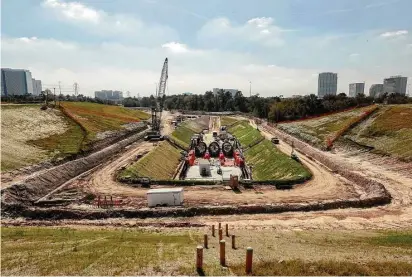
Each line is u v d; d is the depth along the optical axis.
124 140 95.62
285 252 23.41
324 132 98.44
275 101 198.88
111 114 134.38
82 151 71.56
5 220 38.00
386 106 104.38
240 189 50.41
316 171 61.31
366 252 23.25
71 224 36.72
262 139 102.88
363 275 17.17
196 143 107.44
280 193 48.03
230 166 82.69
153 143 96.06
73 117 99.19
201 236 30.09
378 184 48.00
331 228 34.22
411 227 34.38
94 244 26.30
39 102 123.19
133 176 57.06
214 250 24.16
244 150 102.75
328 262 19.30
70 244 26.25
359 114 109.12
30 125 79.94
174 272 18.62
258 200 44.59
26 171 53.72
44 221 38.06
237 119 191.62
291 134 112.94
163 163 76.31
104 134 91.94
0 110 84.00
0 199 40.97
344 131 90.38
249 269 17.78
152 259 21.55
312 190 49.41
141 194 48.34
